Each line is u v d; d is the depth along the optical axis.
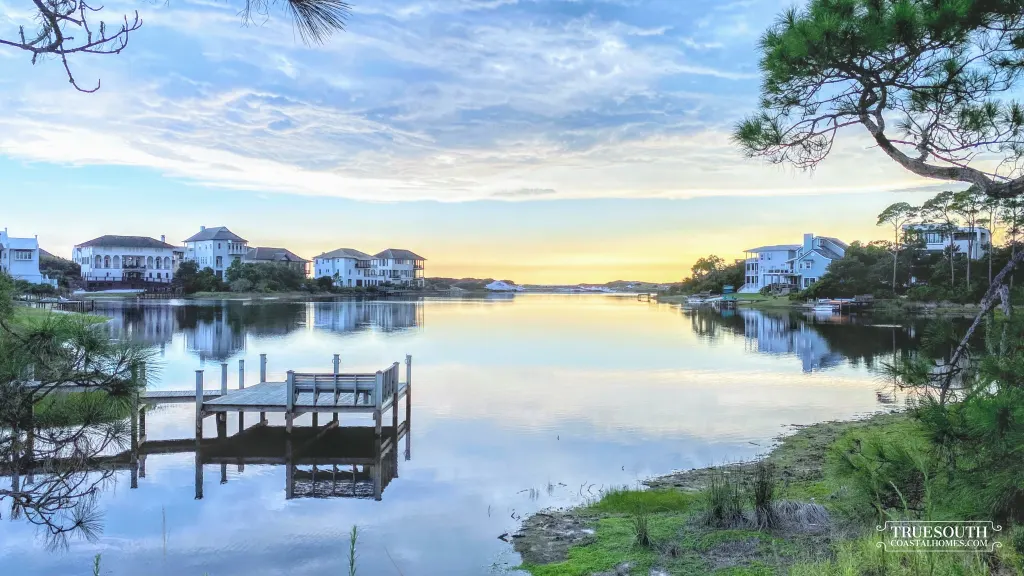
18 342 4.38
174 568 8.32
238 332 44.62
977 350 4.66
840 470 5.13
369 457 14.00
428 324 55.56
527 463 12.95
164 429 16.98
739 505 8.48
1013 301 4.69
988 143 5.44
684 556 7.39
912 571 4.46
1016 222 5.99
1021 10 4.71
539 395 20.97
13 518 9.88
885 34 4.81
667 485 11.09
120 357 4.67
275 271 107.88
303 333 44.94
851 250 81.50
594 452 13.72
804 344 37.16
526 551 8.35
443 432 15.98
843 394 21.06
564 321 61.06
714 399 20.12
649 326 53.72
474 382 23.78
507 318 65.75
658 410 18.34
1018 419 3.67
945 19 4.70
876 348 34.66
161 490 11.81
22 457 4.51
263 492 11.62
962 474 4.18
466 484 11.66
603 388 22.38
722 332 46.28
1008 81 5.30
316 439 15.74
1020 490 3.87
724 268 120.94
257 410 15.61
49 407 4.55
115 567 8.38
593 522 9.26
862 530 6.08
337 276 126.19
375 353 33.19
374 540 9.06
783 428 15.86
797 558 6.61
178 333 42.91
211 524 9.91
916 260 69.06
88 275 99.06
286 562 8.45
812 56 5.19
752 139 5.89
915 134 5.67
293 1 3.63
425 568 8.00
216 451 14.88
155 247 105.38
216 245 111.38
